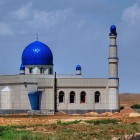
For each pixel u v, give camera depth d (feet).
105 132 243.81
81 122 313.12
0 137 216.54
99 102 473.67
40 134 228.63
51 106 467.52
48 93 469.16
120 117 380.78
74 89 471.21
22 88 467.52
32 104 466.70
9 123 320.91
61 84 470.39
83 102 472.44
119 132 244.22
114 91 471.62
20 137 213.05
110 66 472.44
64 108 469.16
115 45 473.26
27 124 306.35
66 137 218.59
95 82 472.85
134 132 244.42
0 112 473.67
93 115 428.97
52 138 212.64
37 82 469.16
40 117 395.96
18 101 469.98
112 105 471.62
